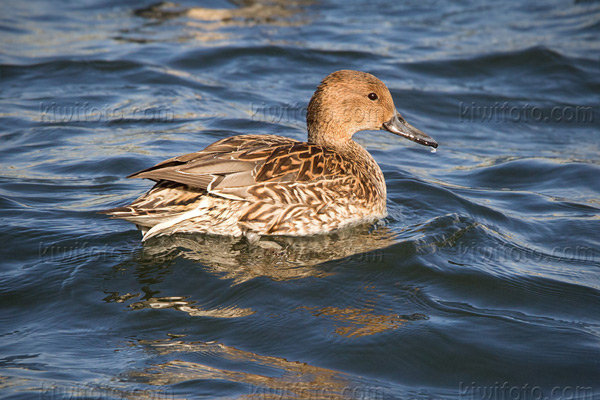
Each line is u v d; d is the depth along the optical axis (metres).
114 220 12.15
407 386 8.17
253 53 22.08
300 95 19.55
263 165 11.42
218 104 18.64
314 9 27.08
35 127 16.44
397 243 11.52
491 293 10.21
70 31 23.58
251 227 11.57
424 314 9.60
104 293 9.90
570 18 25.78
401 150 17.19
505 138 18.36
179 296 9.88
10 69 19.94
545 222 12.94
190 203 11.01
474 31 24.66
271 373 8.23
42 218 12.05
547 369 8.52
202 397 7.68
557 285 10.51
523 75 21.48
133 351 8.59
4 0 26.33
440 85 20.75
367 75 13.16
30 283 10.09
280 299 9.84
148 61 21.05
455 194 13.79
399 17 26.33
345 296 9.98
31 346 8.63
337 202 11.99
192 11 26.03
